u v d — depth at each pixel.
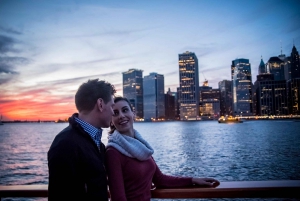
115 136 2.24
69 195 1.57
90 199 1.69
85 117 1.93
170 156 37.91
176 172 26.17
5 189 2.44
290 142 53.94
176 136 82.88
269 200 11.01
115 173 2.08
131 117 2.41
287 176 22.89
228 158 34.75
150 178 2.28
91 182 1.70
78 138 1.71
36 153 42.12
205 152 41.72
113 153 2.13
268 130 101.25
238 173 24.69
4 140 72.00
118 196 2.00
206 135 83.81
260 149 43.78
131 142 2.24
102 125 1.97
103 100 1.92
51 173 1.57
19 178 22.58
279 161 30.97
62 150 1.60
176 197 2.31
